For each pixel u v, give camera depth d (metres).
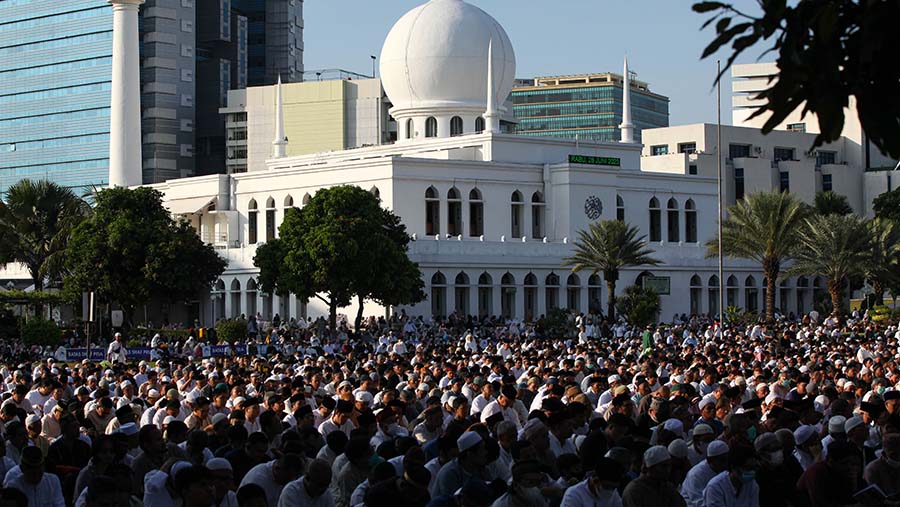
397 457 23.67
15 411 30.56
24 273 168.88
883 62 9.86
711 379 40.12
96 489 20.36
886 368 44.91
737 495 21.92
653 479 20.44
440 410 28.06
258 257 110.56
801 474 23.97
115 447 23.89
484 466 23.38
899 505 21.30
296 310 126.75
